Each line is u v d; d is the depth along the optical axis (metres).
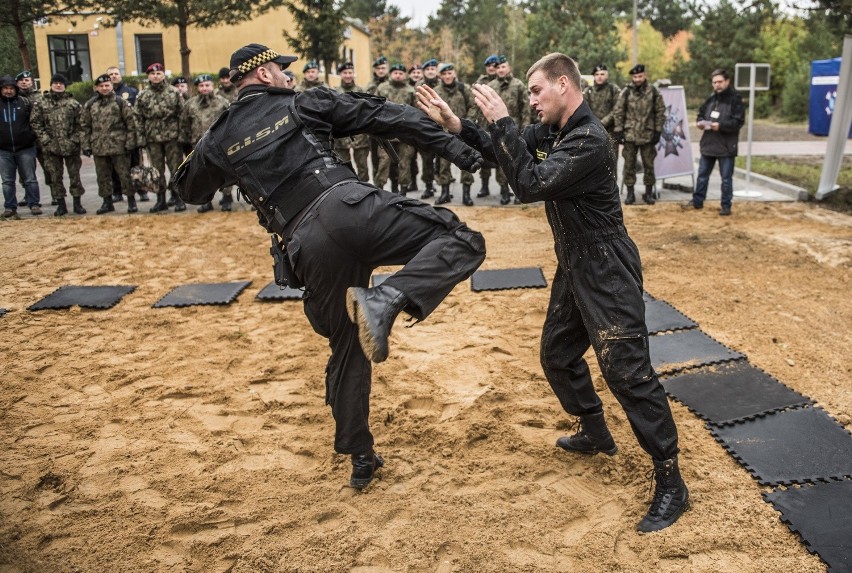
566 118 3.16
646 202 10.80
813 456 3.66
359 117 3.20
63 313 6.30
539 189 2.93
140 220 10.14
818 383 4.56
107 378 4.93
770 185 11.92
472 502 3.40
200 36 25.98
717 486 3.46
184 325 5.96
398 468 3.72
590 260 3.15
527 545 3.09
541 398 4.49
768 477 3.49
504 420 4.21
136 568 2.99
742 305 6.04
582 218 3.13
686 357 4.91
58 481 3.67
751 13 31.47
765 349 5.12
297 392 4.65
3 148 10.33
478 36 48.16
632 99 10.40
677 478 3.23
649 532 3.13
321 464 3.80
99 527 3.26
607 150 3.03
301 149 3.11
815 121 14.71
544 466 3.70
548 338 3.52
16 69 27.92
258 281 7.16
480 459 3.79
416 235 3.05
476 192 11.93
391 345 5.39
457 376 4.84
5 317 6.21
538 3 37.22
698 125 9.72
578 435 3.79
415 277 2.89
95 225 9.85
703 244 8.05
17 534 3.21
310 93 3.19
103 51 26.64
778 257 7.48
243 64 3.19
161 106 10.44
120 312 6.32
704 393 4.38
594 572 2.90
